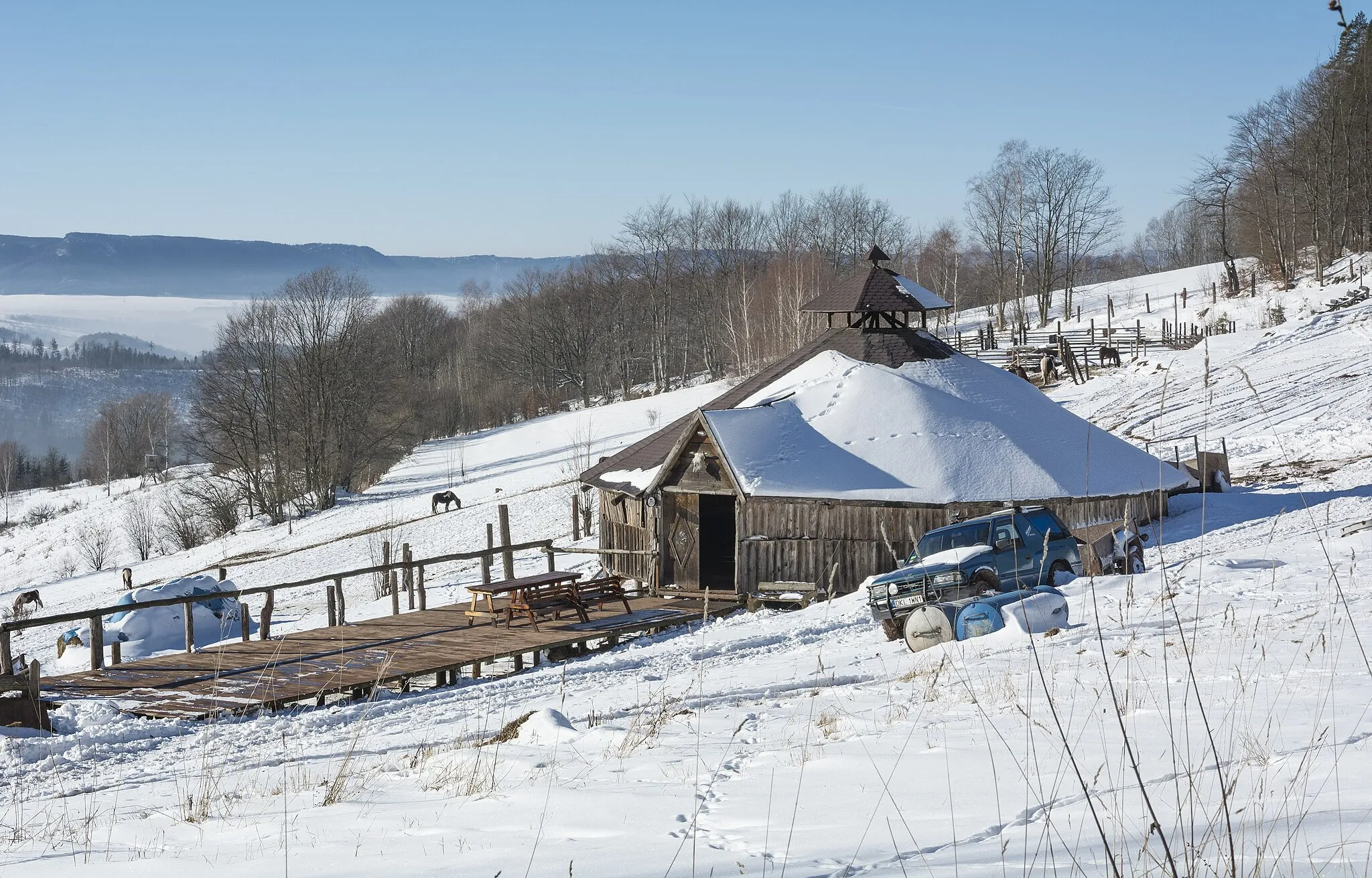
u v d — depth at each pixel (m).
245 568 54.84
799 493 26.00
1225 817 5.14
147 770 12.81
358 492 81.81
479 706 15.46
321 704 17.34
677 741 9.70
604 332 119.94
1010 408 29.53
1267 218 88.12
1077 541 20.38
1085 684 10.07
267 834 7.16
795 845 5.60
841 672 14.03
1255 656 10.50
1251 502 29.06
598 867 5.43
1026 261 107.94
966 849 5.14
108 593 58.81
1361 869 4.16
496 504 57.78
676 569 27.50
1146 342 69.88
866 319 32.22
